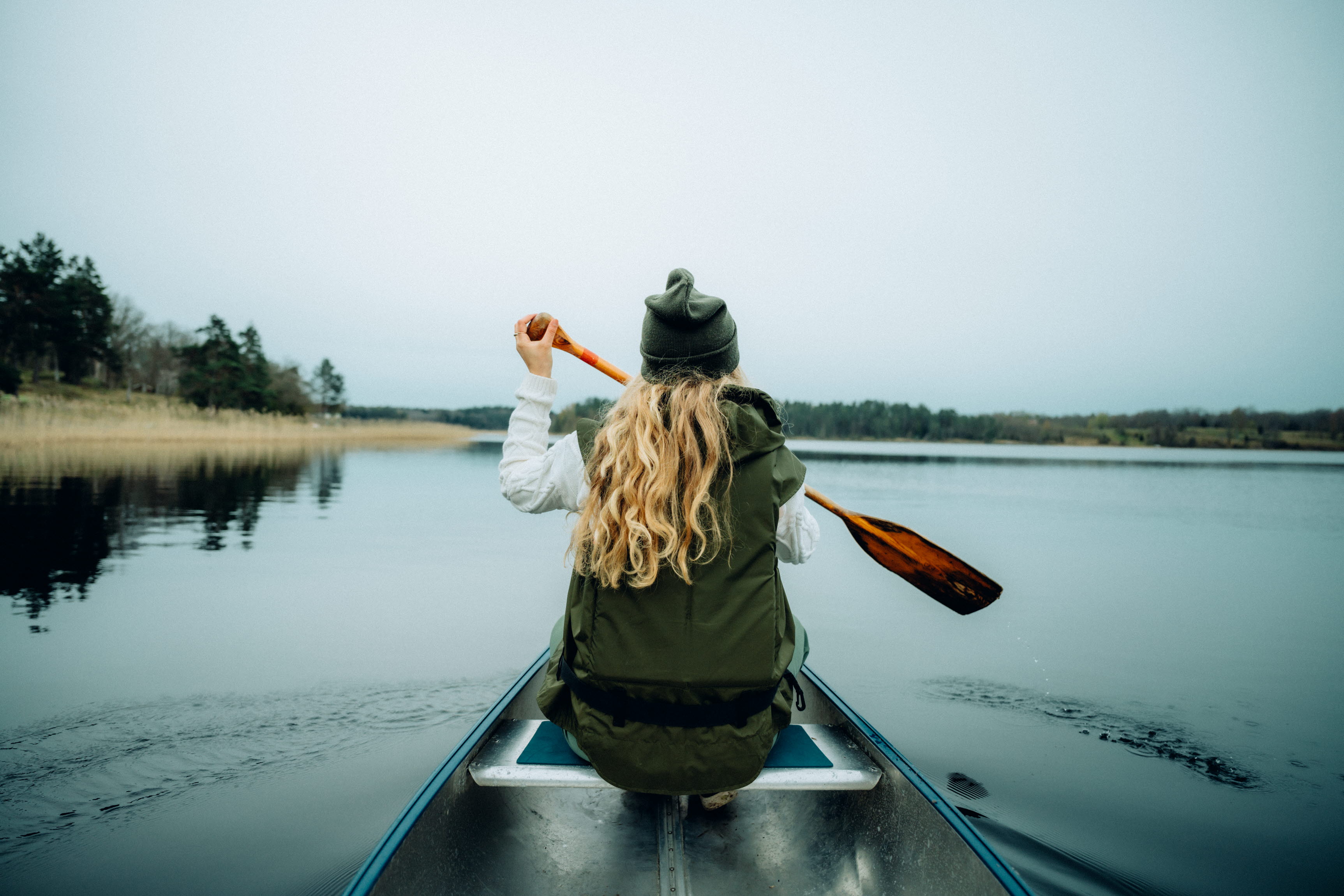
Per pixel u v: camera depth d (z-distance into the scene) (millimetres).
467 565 8039
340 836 2658
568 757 1701
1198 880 2523
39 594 6258
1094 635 5902
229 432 37281
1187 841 2770
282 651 4875
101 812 2812
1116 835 2812
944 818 1598
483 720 1966
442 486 17797
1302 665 5137
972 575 2545
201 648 4887
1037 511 14945
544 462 1467
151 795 2943
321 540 9500
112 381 54594
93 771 3143
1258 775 3354
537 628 5590
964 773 3361
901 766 1803
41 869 2439
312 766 3221
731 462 1299
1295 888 2477
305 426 52875
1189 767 3426
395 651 4938
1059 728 3908
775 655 1390
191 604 6043
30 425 26625
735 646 1317
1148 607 6941
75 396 47250
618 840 1937
